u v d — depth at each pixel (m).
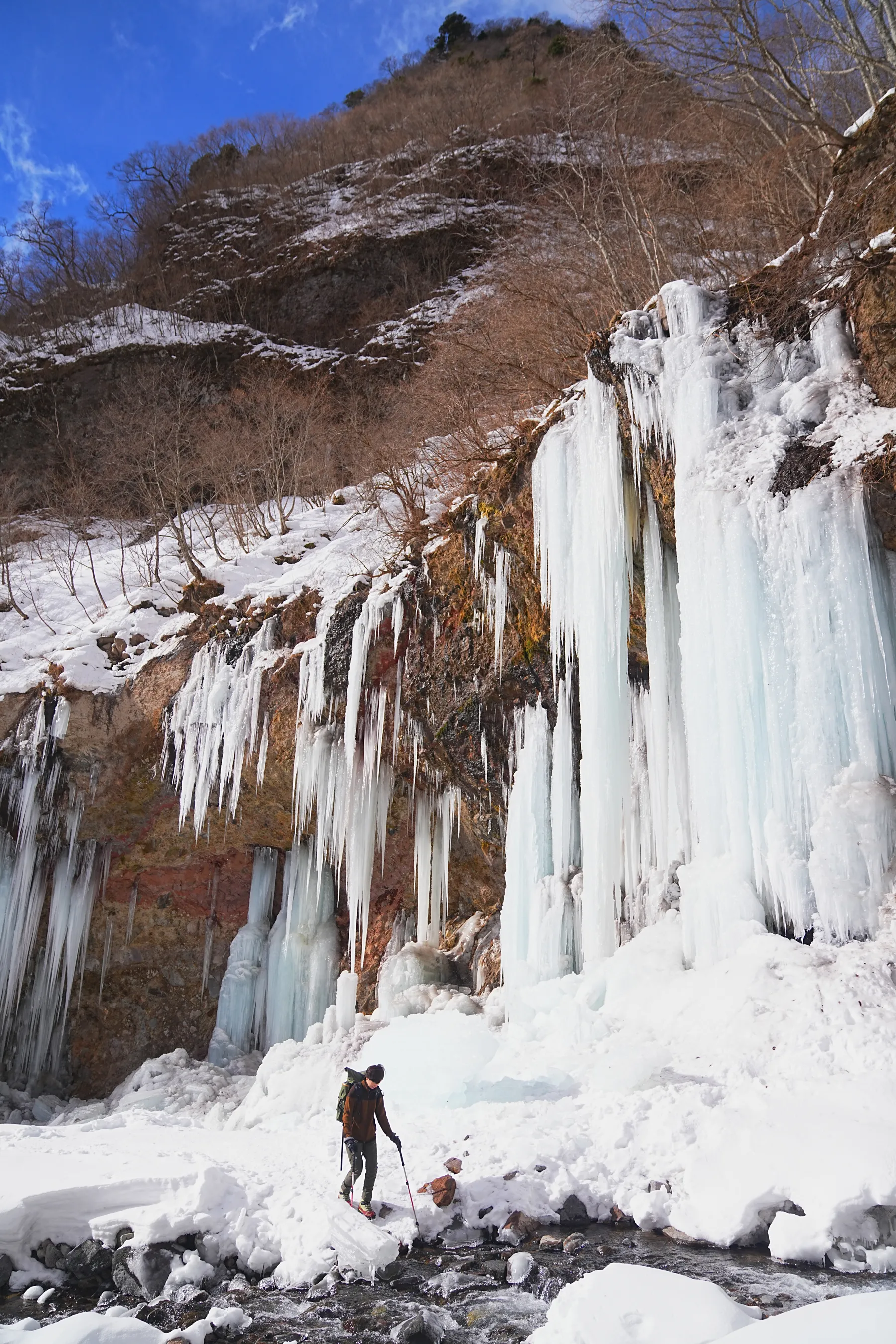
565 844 12.04
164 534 24.94
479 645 13.24
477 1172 6.72
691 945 9.54
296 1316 5.35
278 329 32.16
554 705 12.65
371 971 15.46
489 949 13.77
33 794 15.82
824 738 8.83
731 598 9.42
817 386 9.98
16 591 22.19
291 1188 6.72
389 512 17.95
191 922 17.16
